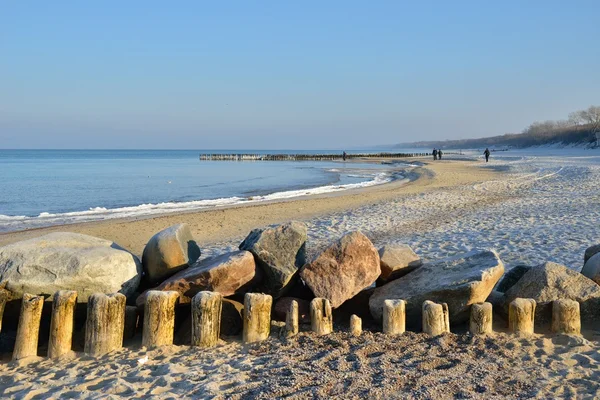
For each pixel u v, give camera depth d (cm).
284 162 8744
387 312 600
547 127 16788
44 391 482
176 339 623
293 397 437
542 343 567
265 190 3338
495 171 4366
